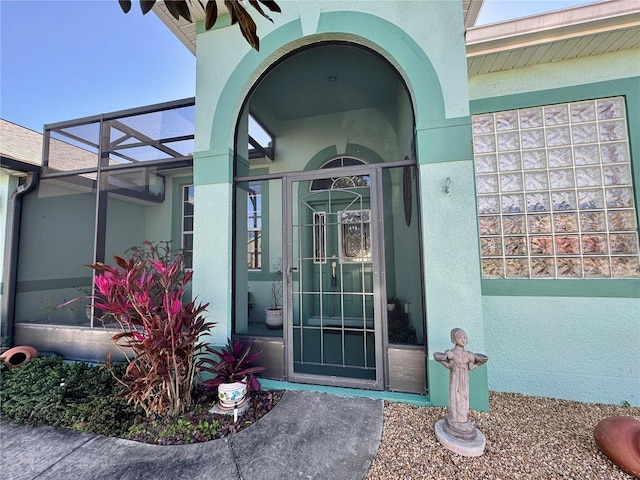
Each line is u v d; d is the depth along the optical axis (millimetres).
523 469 2059
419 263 3529
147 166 4895
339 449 2281
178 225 7762
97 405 2928
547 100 3480
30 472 2156
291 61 4340
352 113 6066
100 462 2234
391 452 2234
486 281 3549
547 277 3451
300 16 3439
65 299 6309
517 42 3135
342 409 2828
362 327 4211
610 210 3328
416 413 2740
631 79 3262
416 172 3301
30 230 5719
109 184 6215
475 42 3107
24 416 2844
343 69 4578
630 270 3234
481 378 2840
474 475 2002
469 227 2914
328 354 4152
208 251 3631
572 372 3277
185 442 2424
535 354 3383
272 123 6340
